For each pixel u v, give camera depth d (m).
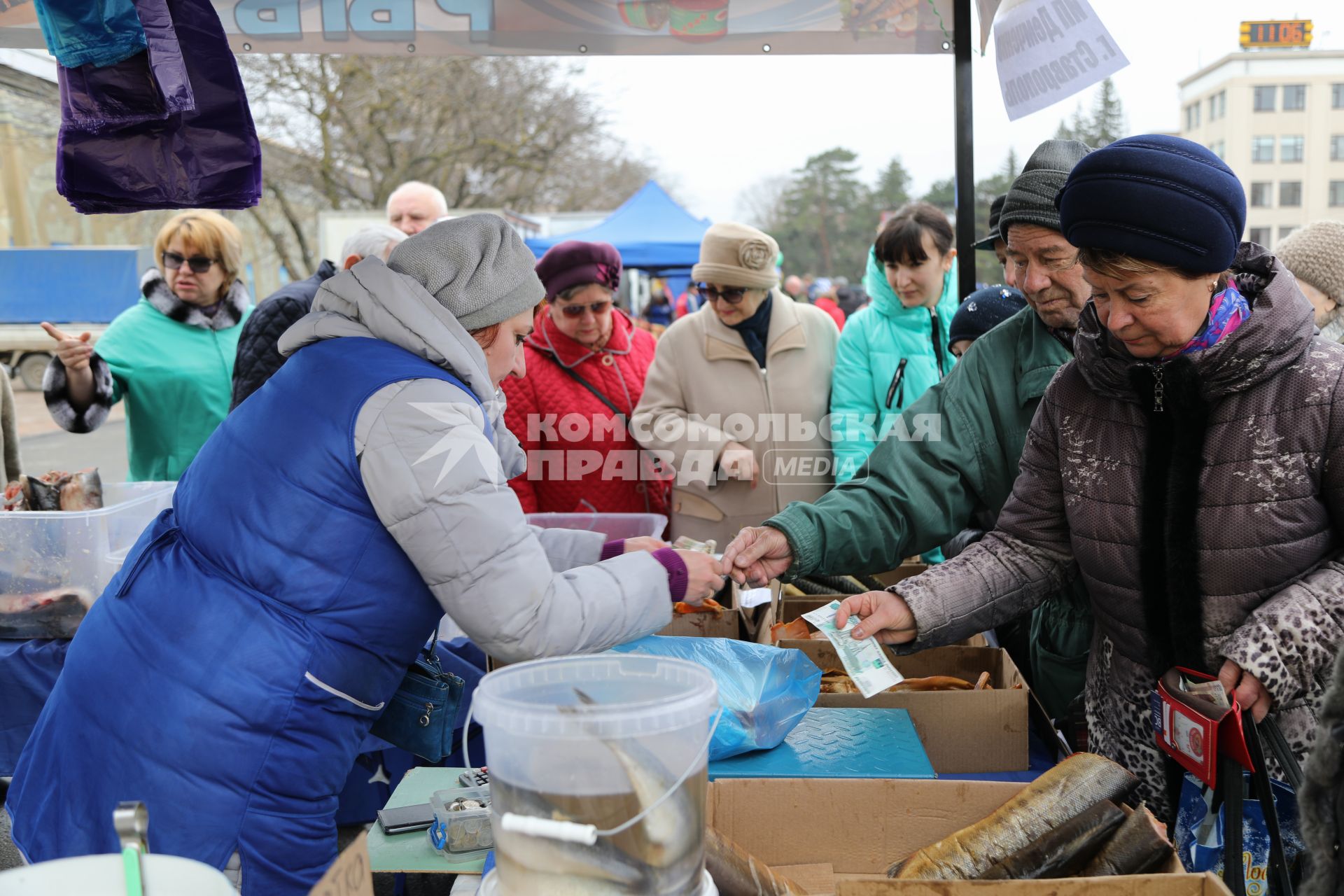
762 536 1.84
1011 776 1.71
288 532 1.29
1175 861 1.18
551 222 16.83
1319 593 1.35
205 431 3.42
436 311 1.39
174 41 1.85
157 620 1.32
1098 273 1.35
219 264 3.39
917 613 1.63
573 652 1.33
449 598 1.29
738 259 3.01
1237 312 1.38
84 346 3.06
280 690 1.28
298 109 13.56
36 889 0.86
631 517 2.69
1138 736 1.56
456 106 15.37
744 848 1.33
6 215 13.28
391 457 1.27
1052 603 2.00
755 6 2.64
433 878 1.80
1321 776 0.91
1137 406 1.49
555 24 2.58
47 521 2.22
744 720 1.52
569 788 0.97
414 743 1.51
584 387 3.16
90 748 1.31
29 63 5.28
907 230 3.03
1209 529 1.43
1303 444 1.38
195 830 1.26
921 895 1.05
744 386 3.10
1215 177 1.27
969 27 2.73
